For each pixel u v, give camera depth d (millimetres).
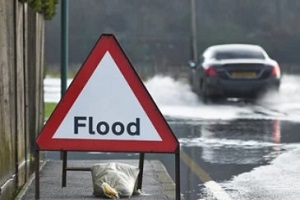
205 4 109938
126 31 106750
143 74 68750
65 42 20219
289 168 17688
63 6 20172
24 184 14789
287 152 20234
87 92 12195
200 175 16906
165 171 16594
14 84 14227
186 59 102562
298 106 35031
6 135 13297
